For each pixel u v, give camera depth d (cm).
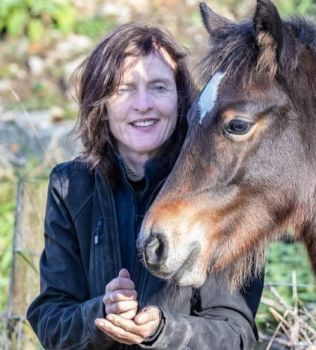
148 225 373
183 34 981
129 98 396
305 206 395
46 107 908
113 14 1048
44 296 408
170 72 401
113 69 395
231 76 379
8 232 730
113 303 356
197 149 378
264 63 377
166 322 361
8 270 695
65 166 417
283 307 532
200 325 372
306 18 404
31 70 977
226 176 379
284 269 609
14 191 768
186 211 375
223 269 393
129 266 393
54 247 411
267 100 378
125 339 361
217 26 403
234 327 384
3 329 554
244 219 387
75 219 406
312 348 491
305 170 389
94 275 396
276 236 402
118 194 402
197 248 376
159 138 399
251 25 388
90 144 404
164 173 400
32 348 547
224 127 376
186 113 405
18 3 1037
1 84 954
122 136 400
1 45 1020
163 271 371
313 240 410
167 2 1051
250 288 405
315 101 387
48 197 419
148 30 402
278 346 511
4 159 803
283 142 383
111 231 395
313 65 388
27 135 837
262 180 384
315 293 575
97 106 400
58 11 1035
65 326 387
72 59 988
